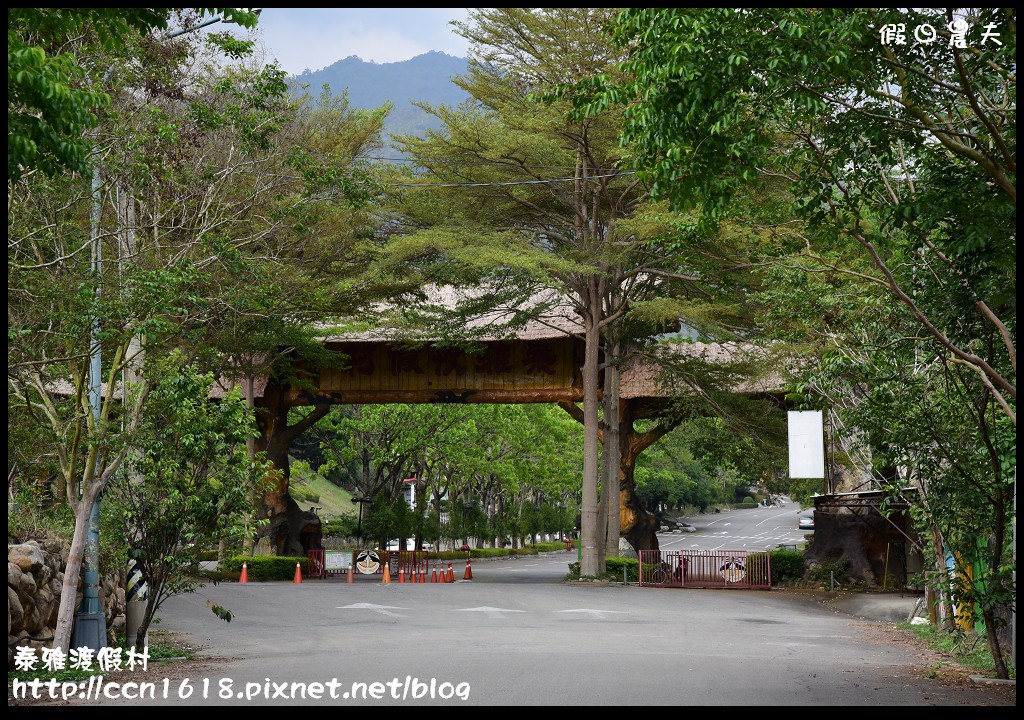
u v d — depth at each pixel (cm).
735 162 1212
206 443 1638
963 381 1425
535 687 1214
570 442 6731
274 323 3116
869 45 1115
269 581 3806
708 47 1097
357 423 4969
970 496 1440
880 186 1342
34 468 1761
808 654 1719
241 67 1823
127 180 1595
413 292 3784
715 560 3994
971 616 1608
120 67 1548
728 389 3675
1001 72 1149
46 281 1417
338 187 2028
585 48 3120
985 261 1239
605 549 3878
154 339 1431
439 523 5675
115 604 1823
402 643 1838
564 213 3672
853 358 1494
